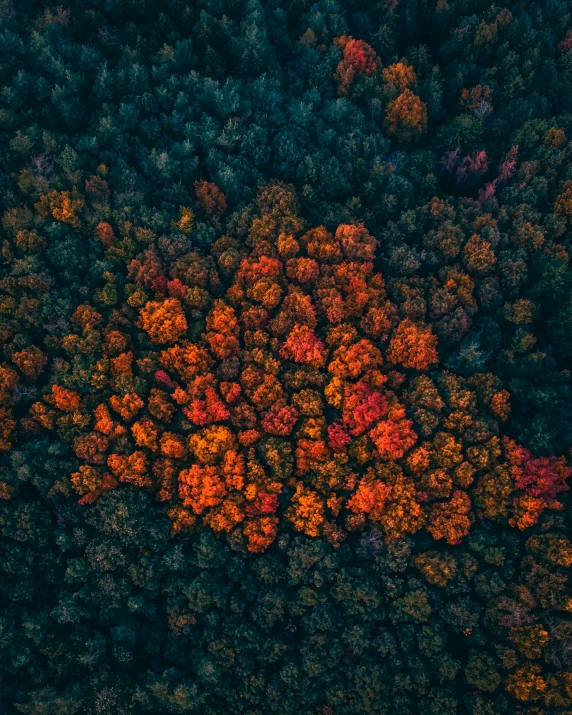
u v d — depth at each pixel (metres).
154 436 46.47
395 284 50.69
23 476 44.09
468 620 43.28
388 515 45.38
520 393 47.97
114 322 49.03
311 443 46.72
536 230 51.47
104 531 44.69
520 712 41.38
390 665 43.41
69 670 42.72
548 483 44.69
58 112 53.34
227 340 48.66
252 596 44.81
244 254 51.41
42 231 49.72
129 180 51.28
